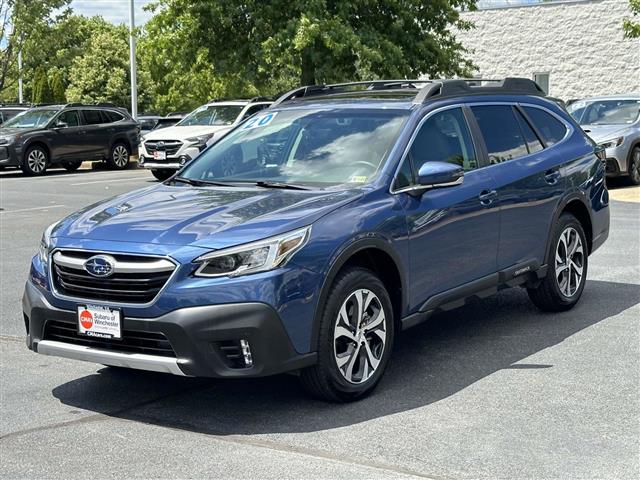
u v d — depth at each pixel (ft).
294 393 18.04
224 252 15.70
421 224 18.81
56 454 14.85
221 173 20.52
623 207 47.96
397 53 74.54
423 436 15.44
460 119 21.34
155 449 15.03
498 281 21.52
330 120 20.65
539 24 106.32
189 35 77.97
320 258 16.39
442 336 22.41
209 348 15.53
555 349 20.97
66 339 17.04
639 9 72.28
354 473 13.84
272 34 74.49
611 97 62.08
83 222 17.78
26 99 223.10
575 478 13.60
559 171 23.76
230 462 14.39
